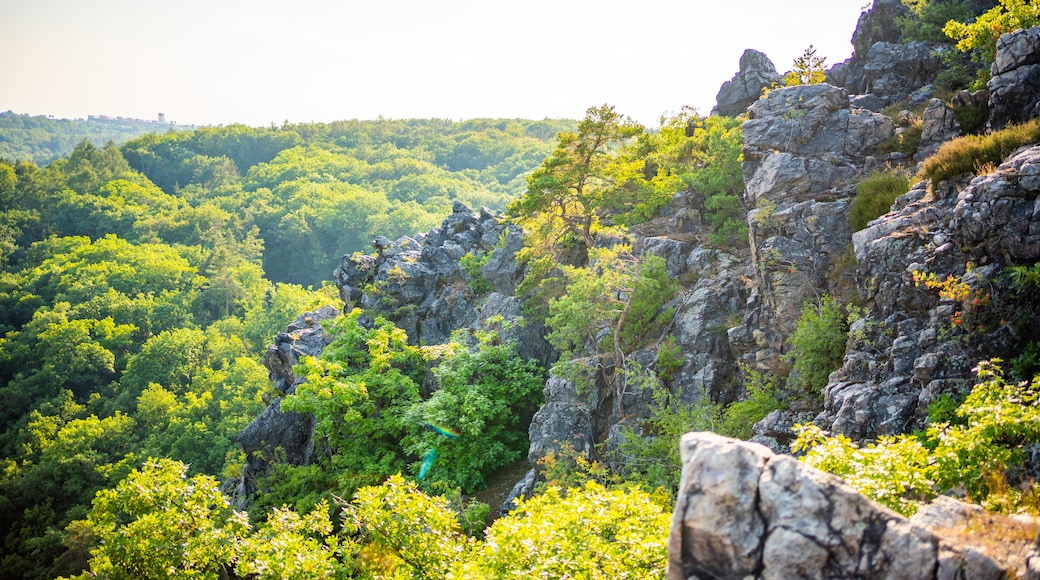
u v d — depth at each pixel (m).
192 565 21.44
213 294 142.25
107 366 113.25
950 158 22.72
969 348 18.91
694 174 39.75
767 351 27.95
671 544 7.72
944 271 20.33
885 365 20.91
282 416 45.88
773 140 32.31
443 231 53.94
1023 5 27.45
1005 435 14.09
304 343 49.69
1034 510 10.21
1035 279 17.97
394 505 20.05
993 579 6.77
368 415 40.81
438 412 37.50
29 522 74.44
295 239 187.38
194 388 103.69
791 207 29.33
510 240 46.75
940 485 11.66
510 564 14.75
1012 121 24.47
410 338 49.34
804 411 24.34
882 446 12.69
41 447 88.94
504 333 42.53
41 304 144.38
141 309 131.75
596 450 31.58
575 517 15.50
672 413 28.33
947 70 40.00
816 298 27.23
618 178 41.91
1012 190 18.84
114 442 86.69
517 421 40.25
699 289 32.59
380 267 53.03
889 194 26.20
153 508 21.83
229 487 50.66
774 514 7.34
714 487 7.58
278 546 19.78
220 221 197.38
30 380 109.56
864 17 48.62
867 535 7.07
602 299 34.12
